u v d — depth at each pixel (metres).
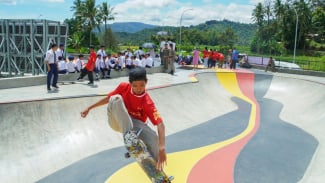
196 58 24.30
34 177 7.75
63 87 13.70
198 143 10.68
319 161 8.82
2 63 22.11
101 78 17.34
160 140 3.56
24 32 20.72
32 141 9.04
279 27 80.38
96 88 13.94
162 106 13.99
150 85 15.70
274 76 21.45
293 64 29.75
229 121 13.74
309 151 10.08
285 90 19.94
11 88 12.94
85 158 8.95
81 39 63.56
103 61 17.08
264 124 13.36
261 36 88.00
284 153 9.87
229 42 121.19
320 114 14.47
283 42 76.50
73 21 71.12
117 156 9.16
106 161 8.79
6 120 9.12
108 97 3.81
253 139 11.25
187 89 16.78
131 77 3.54
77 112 10.77
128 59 18.97
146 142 3.71
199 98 16.72
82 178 7.79
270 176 8.09
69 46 62.28
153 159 3.69
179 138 11.21
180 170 8.31
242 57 32.00
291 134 11.97
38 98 10.44
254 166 8.72
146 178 7.83
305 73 25.33
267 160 9.22
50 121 9.92
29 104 9.80
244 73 22.23
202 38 119.81
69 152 9.11
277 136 11.68
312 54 70.19
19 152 8.52
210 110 15.55
